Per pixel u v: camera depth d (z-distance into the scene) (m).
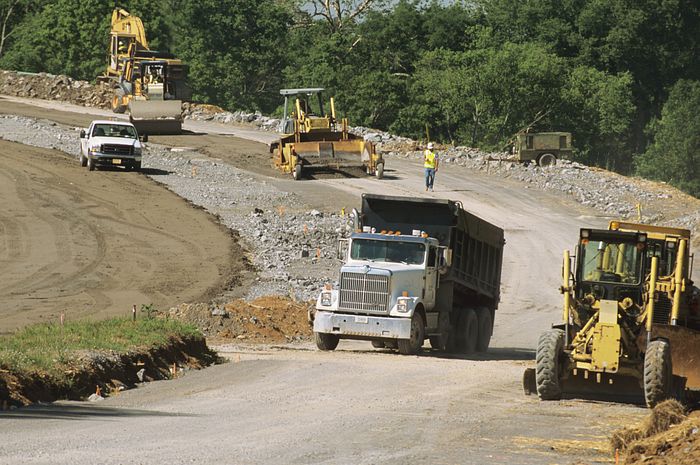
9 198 86.81
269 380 32.66
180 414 25.59
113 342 34.34
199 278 66.25
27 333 36.16
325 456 20.28
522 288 74.25
